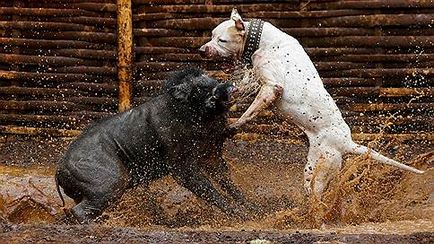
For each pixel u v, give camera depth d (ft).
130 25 46.06
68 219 34.01
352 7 44.65
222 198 34.68
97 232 25.14
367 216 35.22
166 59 46.32
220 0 45.47
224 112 33.86
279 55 34.94
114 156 33.78
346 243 23.90
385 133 44.73
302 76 34.94
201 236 24.73
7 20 47.09
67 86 47.14
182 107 33.65
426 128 44.62
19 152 45.98
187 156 34.30
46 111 47.21
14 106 47.29
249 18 45.29
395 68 44.80
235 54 35.50
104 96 46.91
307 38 45.24
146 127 34.06
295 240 24.27
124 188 33.86
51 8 46.91
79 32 46.83
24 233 25.00
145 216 35.47
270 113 44.57
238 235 24.86
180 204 36.76
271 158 43.50
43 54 47.21
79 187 33.22
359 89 44.88
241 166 42.70
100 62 46.91
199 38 45.80
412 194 37.47
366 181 36.99
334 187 34.68
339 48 45.03
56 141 46.73
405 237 24.48
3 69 47.21
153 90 46.24
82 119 46.83
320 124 34.60
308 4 44.91
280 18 45.21
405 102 44.83
